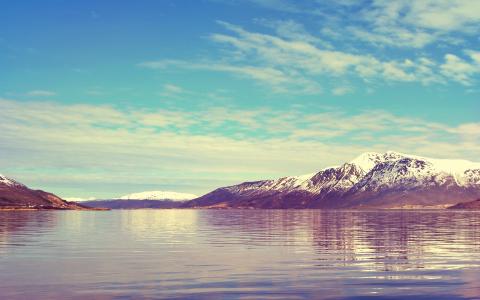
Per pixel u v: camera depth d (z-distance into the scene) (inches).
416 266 1342.3
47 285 1061.8
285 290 1009.5
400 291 997.8
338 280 1120.2
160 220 5797.2
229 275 1190.3
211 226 3998.5
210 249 1818.4
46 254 1620.3
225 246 1948.8
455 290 1006.4
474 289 1016.2
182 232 3002.0
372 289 1018.1
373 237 2492.6
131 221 5260.8
